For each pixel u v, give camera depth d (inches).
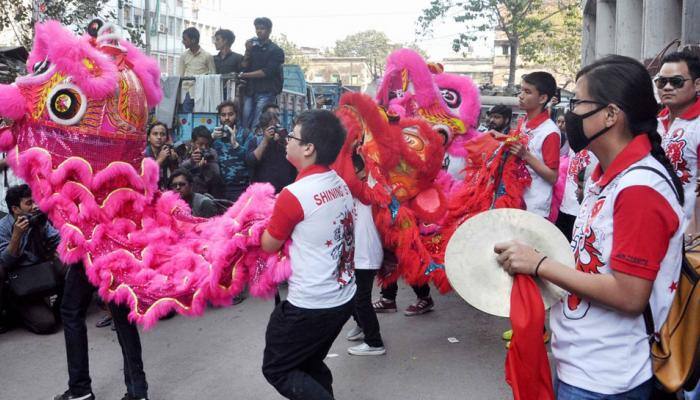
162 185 253.6
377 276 196.7
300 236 122.6
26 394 171.8
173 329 223.0
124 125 145.8
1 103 137.8
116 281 139.5
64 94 139.6
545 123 195.6
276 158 286.2
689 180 155.8
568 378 82.3
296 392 123.8
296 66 494.3
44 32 139.8
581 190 200.2
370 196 177.2
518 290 82.4
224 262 129.2
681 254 81.1
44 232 222.2
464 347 202.2
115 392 171.3
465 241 89.1
